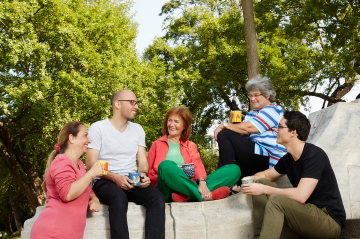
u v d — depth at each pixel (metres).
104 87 10.70
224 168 3.21
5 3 9.31
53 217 2.34
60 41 10.49
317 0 11.12
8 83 10.12
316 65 12.54
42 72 9.90
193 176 3.07
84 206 2.51
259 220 2.78
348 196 3.06
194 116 16.33
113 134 3.10
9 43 9.18
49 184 2.46
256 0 13.30
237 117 3.47
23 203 21.14
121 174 3.09
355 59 12.53
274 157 3.47
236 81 14.19
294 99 14.45
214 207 2.96
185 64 14.72
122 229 2.58
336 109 3.40
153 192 2.80
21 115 11.65
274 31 12.38
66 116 9.95
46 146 11.98
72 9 11.90
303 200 2.48
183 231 2.81
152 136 11.79
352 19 11.09
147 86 12.55
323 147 3.22
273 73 12.55
